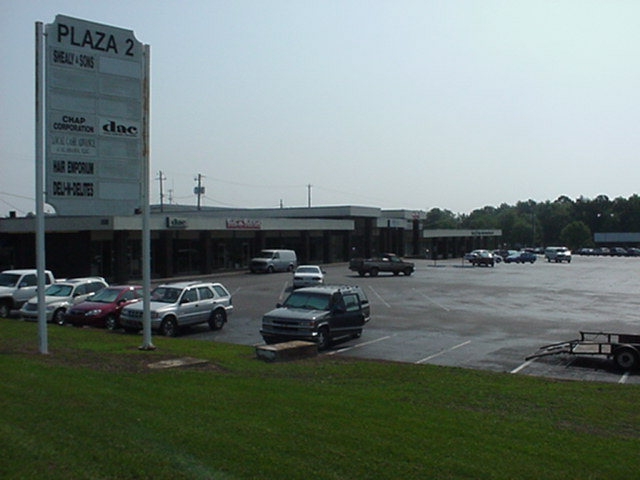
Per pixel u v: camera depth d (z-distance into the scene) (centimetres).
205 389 1027
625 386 1295
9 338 1734
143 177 1611
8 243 5203
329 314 1978
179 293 2280
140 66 1611
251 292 4019
